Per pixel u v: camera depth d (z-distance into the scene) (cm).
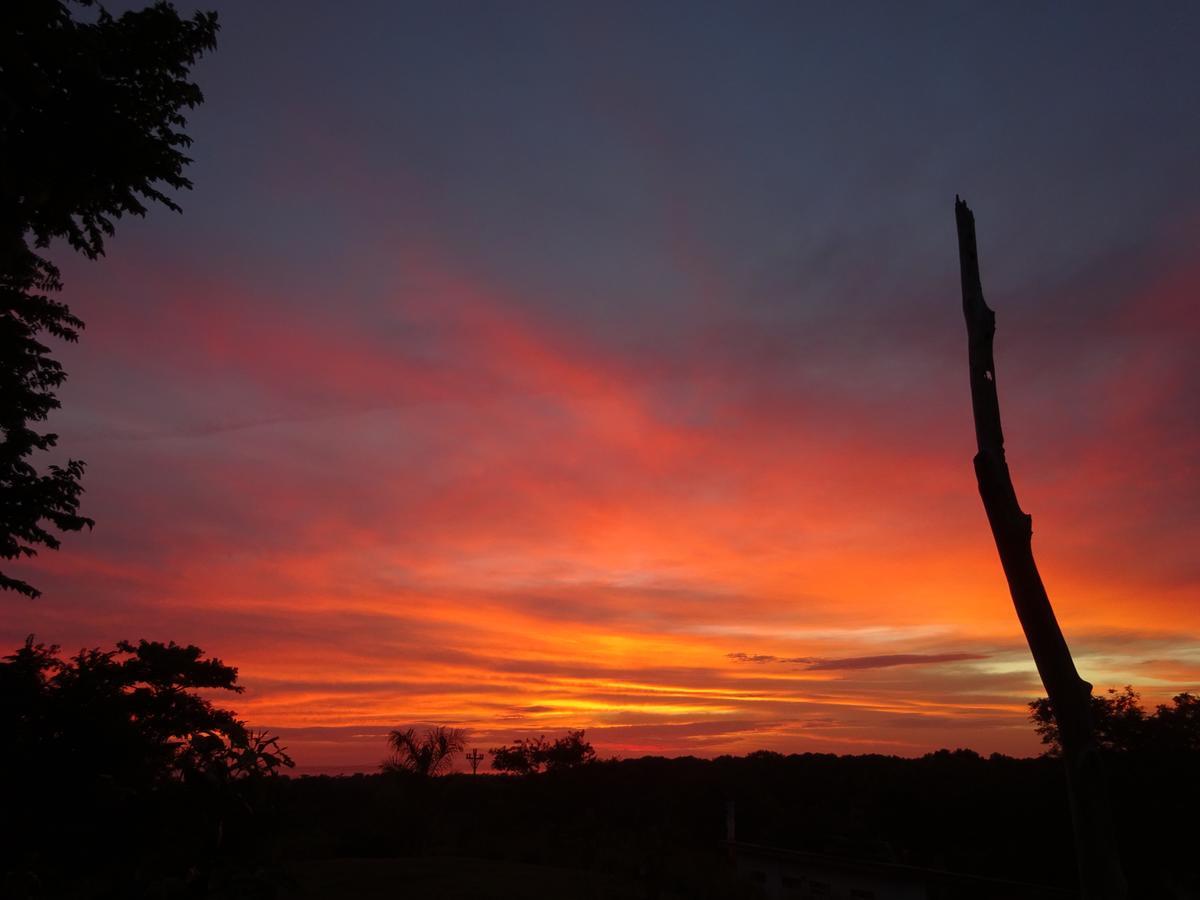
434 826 2850
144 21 931
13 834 1247
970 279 364
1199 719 2423
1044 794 2894
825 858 2395
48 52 834
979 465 331
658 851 1919
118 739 1688
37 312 1445
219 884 642
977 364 348
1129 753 2447
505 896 1588
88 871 1109
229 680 2133
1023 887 1902
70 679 1830
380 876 1803
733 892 1909
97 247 1018
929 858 3133
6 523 1427
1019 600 314
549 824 3834
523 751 4453
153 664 2027
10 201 882
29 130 872
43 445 1455
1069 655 302
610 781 4300
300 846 2478
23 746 1598
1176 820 2295
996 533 323
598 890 1738
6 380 1385
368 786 3138
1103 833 279
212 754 677
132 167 945
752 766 4659
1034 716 2920
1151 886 2298
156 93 978
